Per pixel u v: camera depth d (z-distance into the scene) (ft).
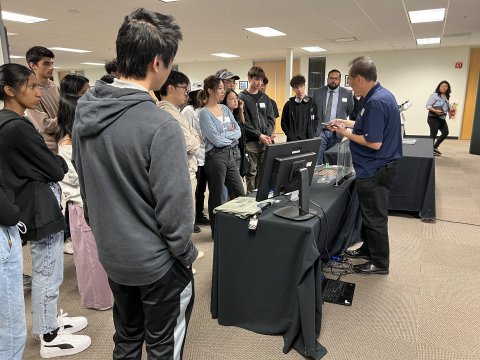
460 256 9.46
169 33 3.29
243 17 18.85
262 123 12.71
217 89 9.59
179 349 4.03
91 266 6.86
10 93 5.09
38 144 5.09
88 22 19.57
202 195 11.81
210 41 27.22
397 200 12.62
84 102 3.29
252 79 12.64
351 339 6.24
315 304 5.76
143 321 3.97
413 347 6.04
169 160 3.12
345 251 9.46
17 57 36.88
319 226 6.06
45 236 5.31
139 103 3.16
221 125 9.66
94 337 6.31
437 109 22.90
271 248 5.91
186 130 7.45
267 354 5.87
